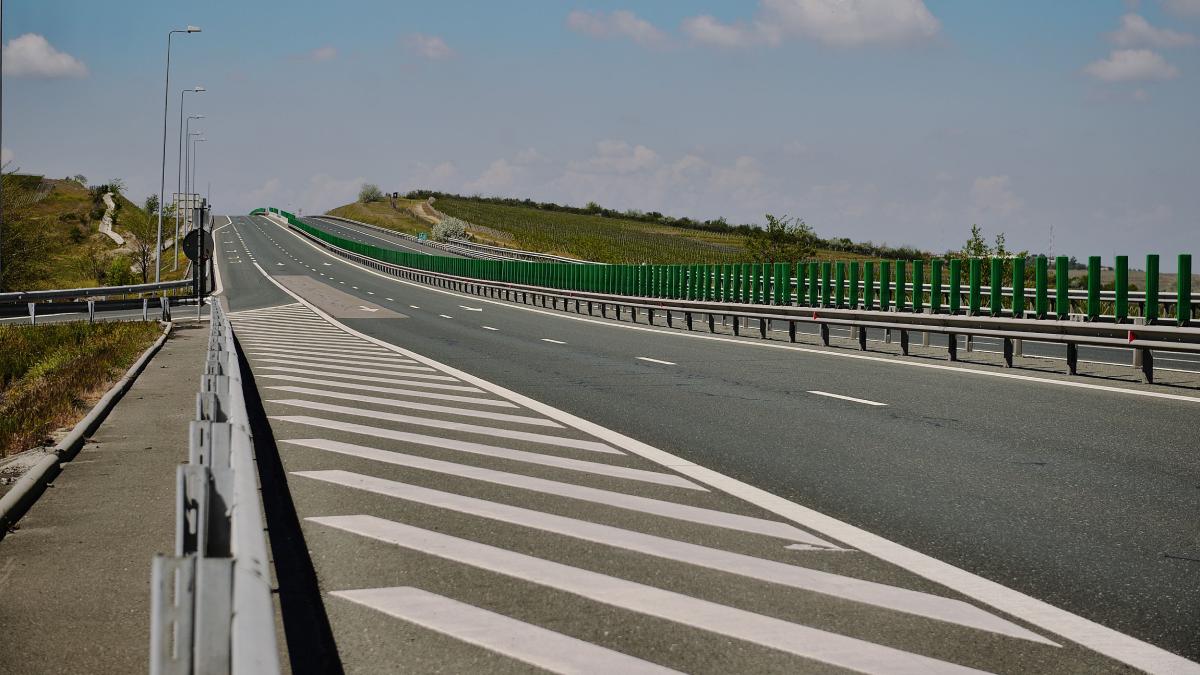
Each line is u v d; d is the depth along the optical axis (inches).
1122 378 634.8
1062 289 713.0
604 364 771.4
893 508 296.5
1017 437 418.6
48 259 2684.5
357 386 631.2
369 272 3351.4
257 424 469.1
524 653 180.4
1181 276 645.9
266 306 1798.7
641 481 337.4
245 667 90.1
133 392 593.9
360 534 265.6
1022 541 259.1
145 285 1696.6
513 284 2048.5
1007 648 183.0
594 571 232.4
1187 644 185.3
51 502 307.0
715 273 1360.7
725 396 569.6
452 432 445.4
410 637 188.7
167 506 302.0
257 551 125.3
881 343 977.5
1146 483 328.5
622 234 6289.4
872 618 199.8
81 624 196.1
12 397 636.7
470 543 256.5
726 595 214.7
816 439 421.1
